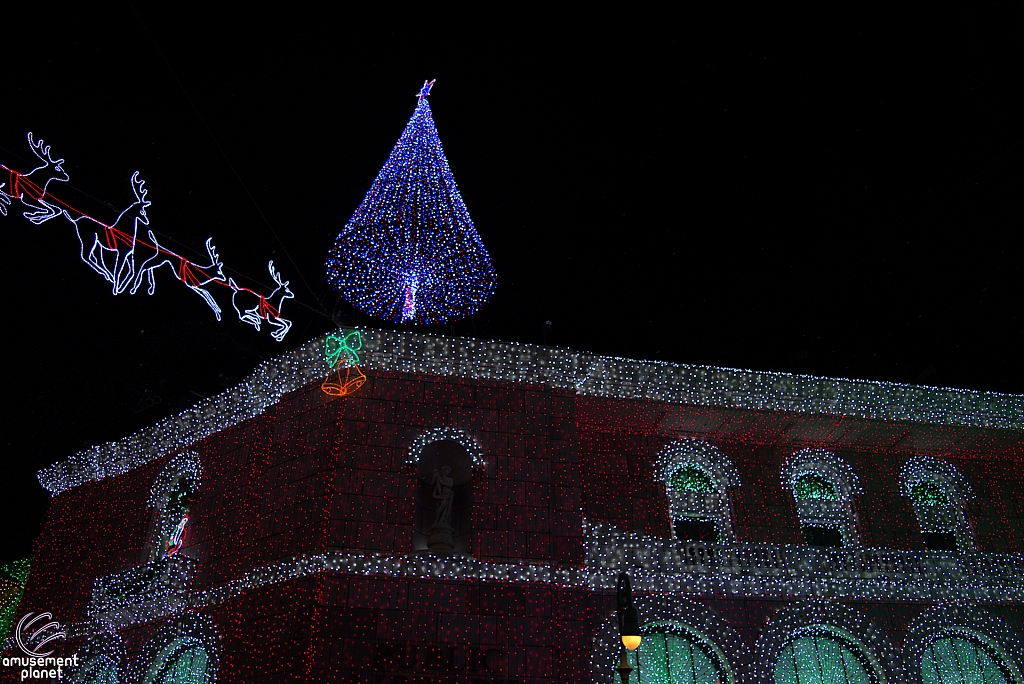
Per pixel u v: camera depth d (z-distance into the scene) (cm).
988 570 2547
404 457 2266
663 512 2583
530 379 2470
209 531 2489
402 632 2028
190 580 2423
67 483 3158
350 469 2212
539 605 2153
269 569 2180
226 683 2116
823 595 2414
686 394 2591
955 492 2875
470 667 2028
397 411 2325
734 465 2722
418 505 2344
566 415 2459
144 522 2764
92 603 2664
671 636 2303
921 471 2875
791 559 2438
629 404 2575
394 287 2578
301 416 2411
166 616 2419
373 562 2095
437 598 2091
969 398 2795
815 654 2375
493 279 2695
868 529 2722
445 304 2602
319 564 2072
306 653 1967
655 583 2308
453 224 2644
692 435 2731
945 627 2462
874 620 2433
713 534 2623
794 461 2783
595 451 2630
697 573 2353
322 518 2148
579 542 2275
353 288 2561
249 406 2608
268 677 2019
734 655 2295
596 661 2162
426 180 2639
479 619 2092
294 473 2305
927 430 2784
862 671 2388
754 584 2377
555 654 2111
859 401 2712
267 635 2092
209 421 2727
